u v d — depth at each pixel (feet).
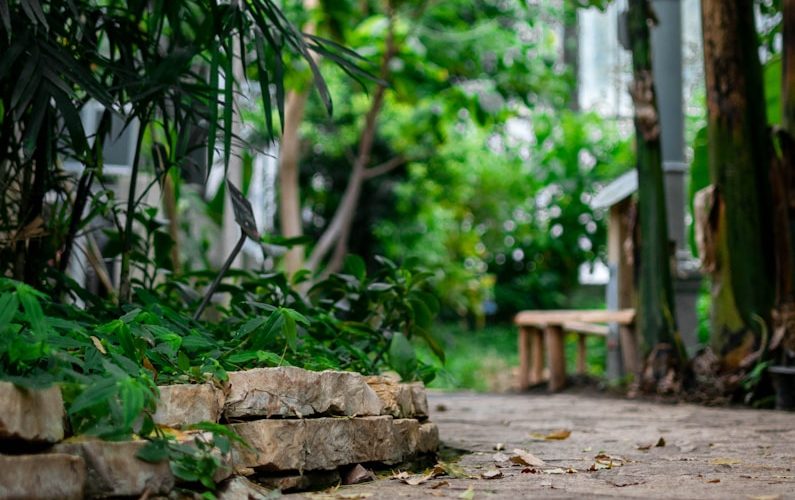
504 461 11.25
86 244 13.55
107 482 7.04
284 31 10.73
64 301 11.72
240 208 10.59
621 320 25.08
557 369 27.94
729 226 21.80
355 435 9.46
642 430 15.24
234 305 12.40
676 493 8.57
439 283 47.50
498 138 55.88
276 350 10.38
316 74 10.46
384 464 10.01
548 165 51.49
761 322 21.30
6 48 9.65
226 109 9.77
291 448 8.60
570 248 52.75
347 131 49.52
